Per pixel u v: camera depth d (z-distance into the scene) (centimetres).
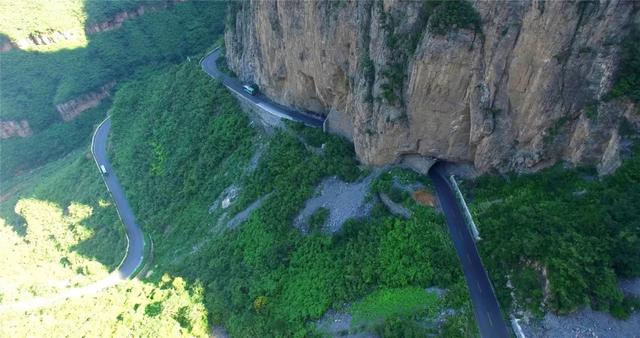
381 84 6156
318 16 6838
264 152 8256
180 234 8456
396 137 6331
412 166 6644
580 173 5384
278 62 8338
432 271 5312
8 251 9856
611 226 4741
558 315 4597
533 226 5138
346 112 7338
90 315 6888
